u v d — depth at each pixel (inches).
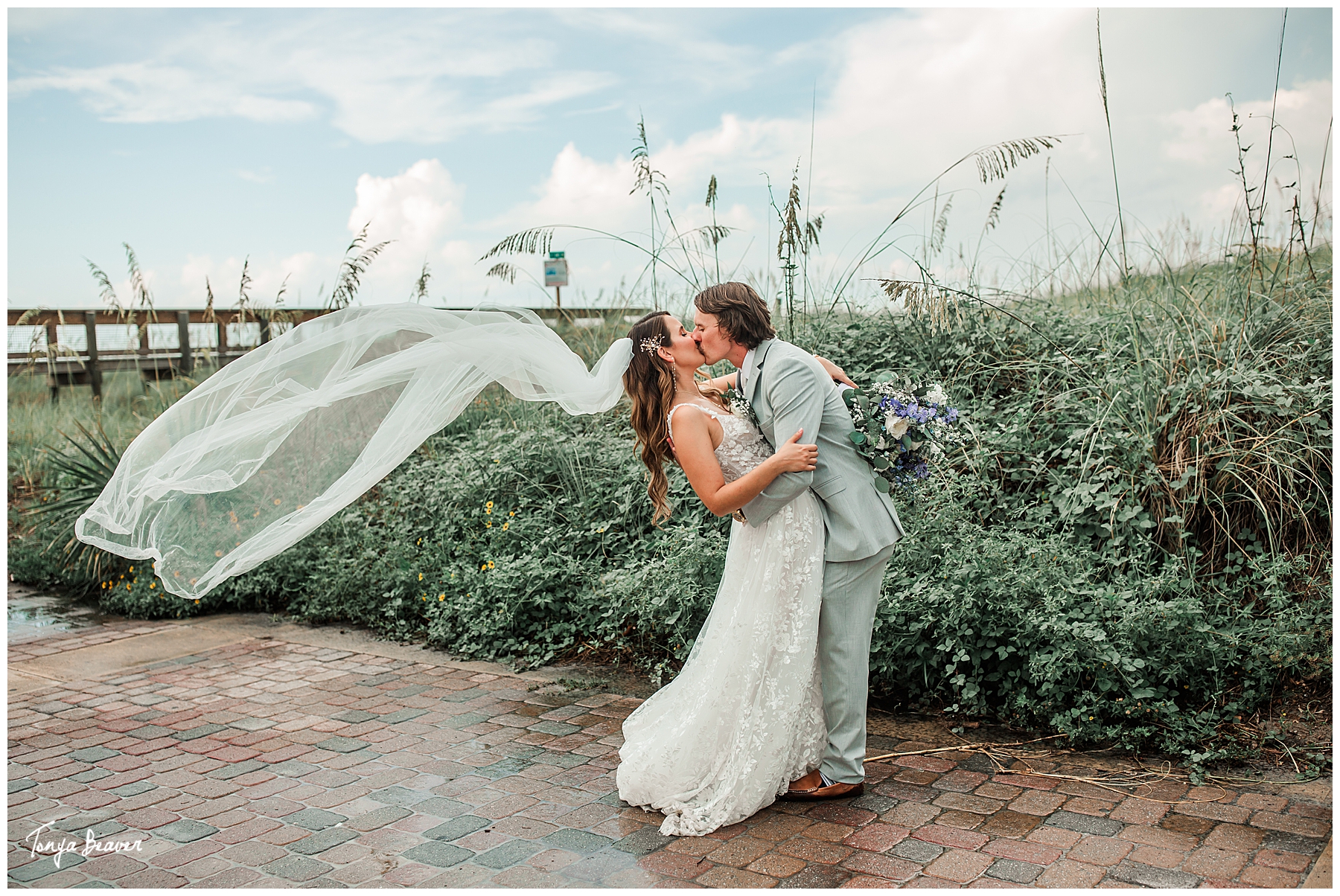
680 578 176.4
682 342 126.7
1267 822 114.0
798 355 122.0
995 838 113.3
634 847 114.3
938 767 136.5
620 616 190.4
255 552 136.3
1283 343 206.2
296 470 137.9
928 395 126.5
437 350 137.2
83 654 212.1
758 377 124.0
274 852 115.1
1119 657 136.3
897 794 127.5
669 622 174.2
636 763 125.8
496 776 138.6
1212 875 101.7
